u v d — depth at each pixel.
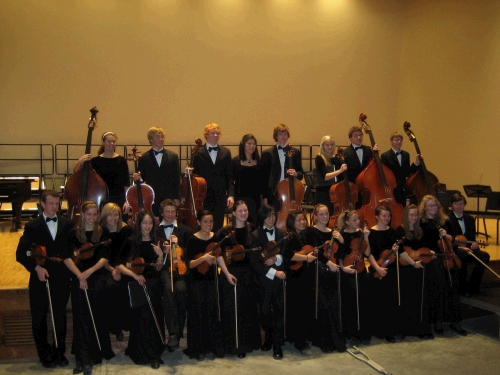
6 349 4.16
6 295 4.16
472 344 4.39
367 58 9.63
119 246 3.97
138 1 8.60
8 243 5.86
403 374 3.80
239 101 9.12
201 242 4.04
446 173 8.64
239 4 9.01
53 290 3.85
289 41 9.27
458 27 8.37
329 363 3.98
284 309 4.17
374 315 4.50
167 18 8.73
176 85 8.84
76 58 8.42
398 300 4.46
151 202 4.68
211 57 8.95
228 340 4.10
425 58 9.10
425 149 9.12
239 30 9.03
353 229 4.35
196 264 3.98
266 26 9.15
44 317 3.86
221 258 4.02
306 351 4.20
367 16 9.59
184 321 4.04
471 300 4.81
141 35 8.64
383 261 4.36
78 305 3.82
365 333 4.36
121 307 4.11
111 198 4.81
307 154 9.46
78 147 8.54
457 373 3.84
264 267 4.07
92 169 4.63
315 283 4.25
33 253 3.68
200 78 8.92
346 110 9.62
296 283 4.20
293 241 4.18
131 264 3.92
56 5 8.29
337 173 4.93
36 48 8.27
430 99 9.00
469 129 8.16
